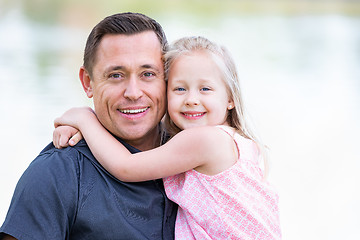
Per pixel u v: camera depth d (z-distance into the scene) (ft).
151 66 8.68
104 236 7.97
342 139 30.04
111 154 8.33
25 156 24.73
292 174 24.63
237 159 8.48
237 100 9.12
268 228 8.49
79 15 83.92
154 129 9.34
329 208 21.29
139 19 8.82
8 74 42.37
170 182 8.65
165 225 8.45
